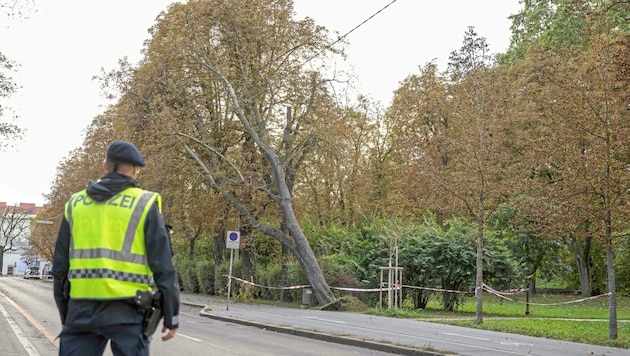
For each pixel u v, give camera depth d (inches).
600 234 666.2
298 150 1283.2
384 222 1272.1
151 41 1337.4
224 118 1349.7
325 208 1649.9
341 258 1256.8
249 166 1323.8
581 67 708.7
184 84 1304.1
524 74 1499.8
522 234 1167.6
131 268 151.6
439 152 972.6
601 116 675.4
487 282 1163.9
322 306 1130.0
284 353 506.9
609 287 682.2
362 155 1851.6
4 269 5123.0
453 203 888.3
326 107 1293.1
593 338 670.5
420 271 1167.6
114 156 161.2
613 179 667.4
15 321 738.2
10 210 4434.1
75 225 154.0
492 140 847.7
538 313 1136.2
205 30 1264.8
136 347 151.2
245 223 1386.6
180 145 1304.1
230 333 669.9
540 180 758.5
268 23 1298.0
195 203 1403.8
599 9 726.5
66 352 151.5
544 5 1722.4
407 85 1824.6
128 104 1325.0
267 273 1433.3
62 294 157.5
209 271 1686.8
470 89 888.9
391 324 801.6
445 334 682.2
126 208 154.1
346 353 518.3
